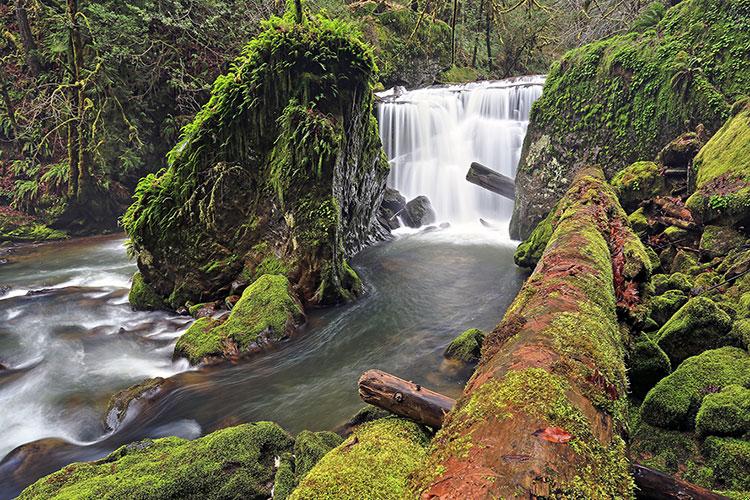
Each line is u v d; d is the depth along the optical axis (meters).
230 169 7.54
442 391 4.96
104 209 13.41
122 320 7.56
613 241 4.89
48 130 13.46
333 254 7.60
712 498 2.23
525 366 2.02
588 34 15.15
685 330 3.88
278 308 6.54
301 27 7.71
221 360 5.89
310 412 4.69
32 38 13.24
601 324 2.66
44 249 12.00
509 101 13.77
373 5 20.42
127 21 12.81
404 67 19.98
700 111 7.32
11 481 3.98
